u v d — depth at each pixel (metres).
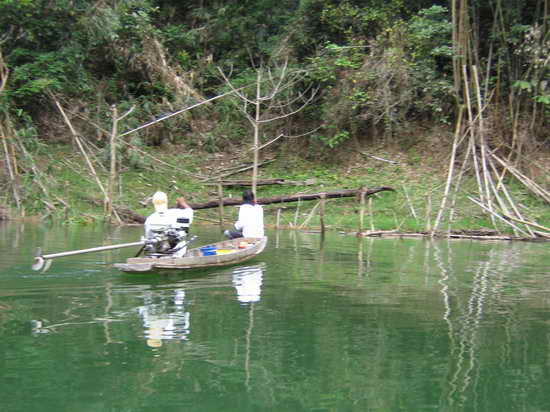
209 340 5.00
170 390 3.94
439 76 19.02
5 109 15.86
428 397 3.91
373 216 15.70
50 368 4.29
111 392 3.88
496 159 15.72
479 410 3.72
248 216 10.13
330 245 11.48
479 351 4.84
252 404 3.74
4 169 15.61
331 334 5.25
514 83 17.17
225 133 20.66
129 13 20.69
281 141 20.53
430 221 14.96
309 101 19.80
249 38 23.25
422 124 19.52
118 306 6.07
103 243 10.53
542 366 4.52
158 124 19.84
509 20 17.81
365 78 18.39
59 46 18.52
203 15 23.17
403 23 18.91
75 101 18.98
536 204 15.63
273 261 9.27
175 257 7.96
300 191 17.78
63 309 5.91
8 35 17.77
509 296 6.90
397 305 6.39
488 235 13.73
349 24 20.11
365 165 18.78
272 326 5.46
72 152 18.19
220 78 21.80
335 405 3.75
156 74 20.55
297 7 23.89
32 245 10.03
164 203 8.11
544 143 17.88
